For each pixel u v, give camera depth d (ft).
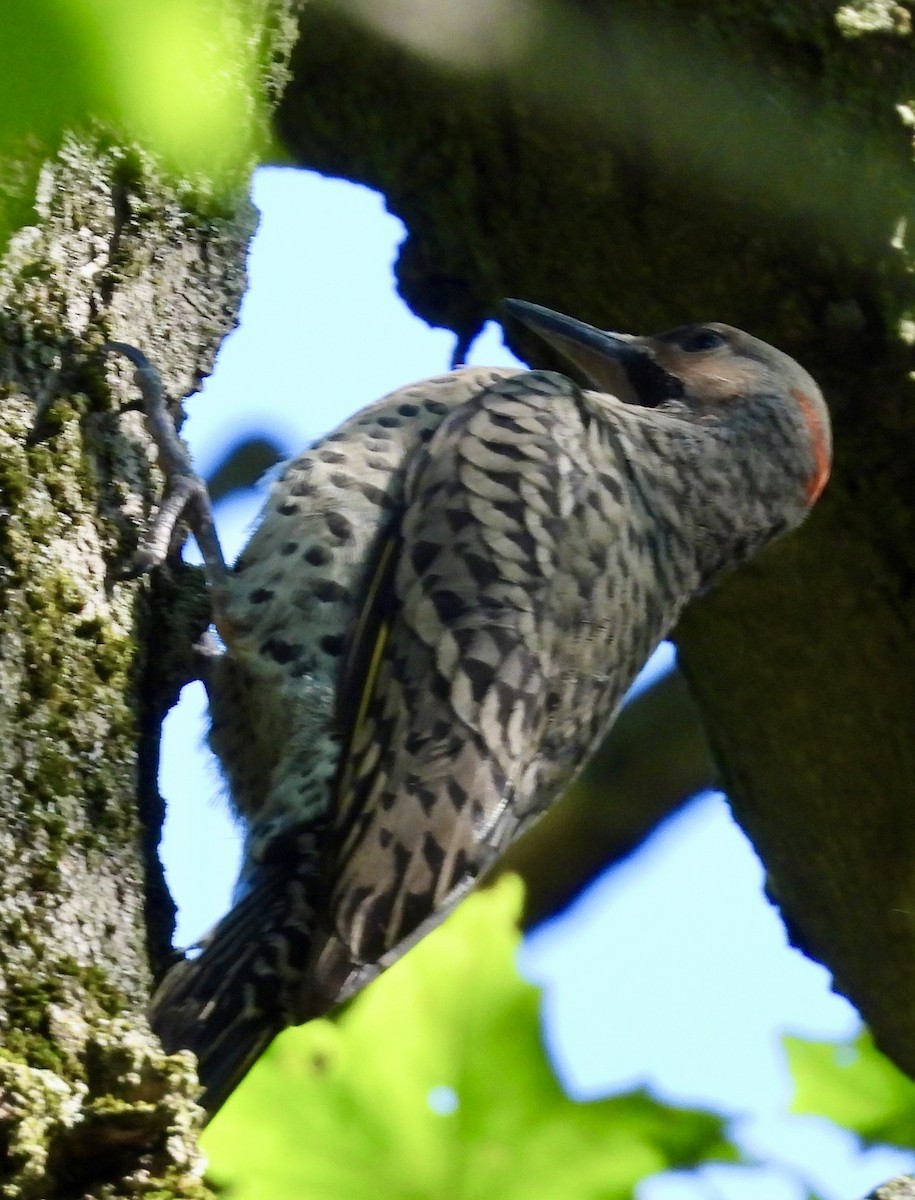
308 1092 21.31
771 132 33.81
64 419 23.43
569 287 37.86
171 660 27.02
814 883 38.96
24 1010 19.07
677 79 33.91
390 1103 21.39
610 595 30.30
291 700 27.96
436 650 27.86
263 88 26.68
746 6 33.40
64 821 20.85
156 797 23.86
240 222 27.14
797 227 34.32
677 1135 23.43
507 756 27.78
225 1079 23.67
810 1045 28.58
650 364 36.24
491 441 30.17
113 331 24.58
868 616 35.47
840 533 35.29
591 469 30.96
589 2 33.91
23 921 19.88
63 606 22.34
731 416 35.01
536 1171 21.52
